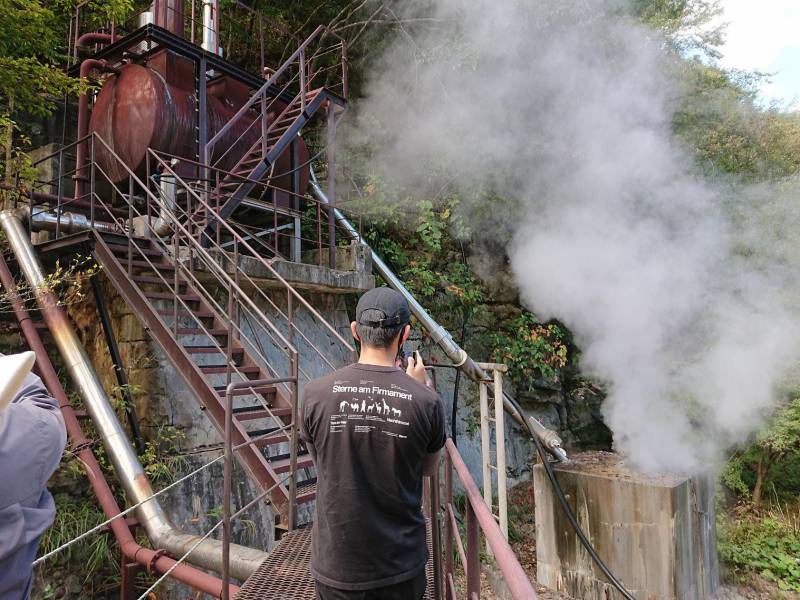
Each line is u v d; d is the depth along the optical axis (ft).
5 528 3.47
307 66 36.88
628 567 21.99
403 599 4.65
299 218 25.68
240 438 13.00
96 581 15.34
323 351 24.48
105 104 22.58
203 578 12.01
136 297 16.28
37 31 21.29
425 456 4.93
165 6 24.82
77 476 16.26
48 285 16.93
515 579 3.33
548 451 27.30
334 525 4.63
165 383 17.87
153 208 19.95
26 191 20.62
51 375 16.47
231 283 14.32
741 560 27.53
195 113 22.70
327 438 4.75
